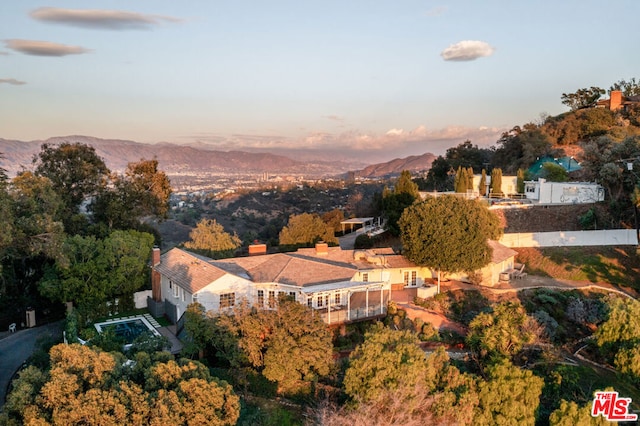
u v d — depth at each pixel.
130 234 43.28
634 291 44.66
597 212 57.25
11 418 17.30
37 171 51.75
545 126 96.44
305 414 24.64
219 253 51.94
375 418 22.17
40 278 39.94
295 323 27.16
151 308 39.50
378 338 25.50
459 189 73.19
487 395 24.12
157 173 62.84
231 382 26.41
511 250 49.66
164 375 20.27
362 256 44.03
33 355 30.45
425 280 46.25
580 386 30.38
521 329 31.98
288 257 40.16
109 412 17.77
